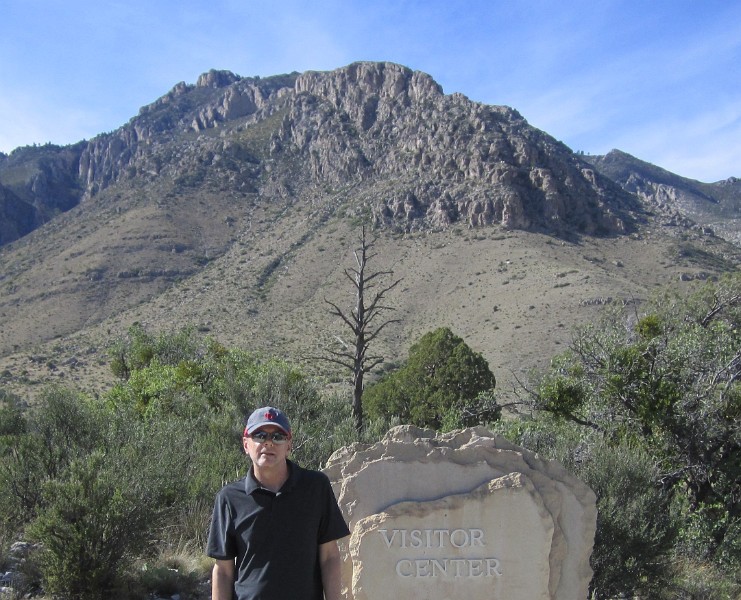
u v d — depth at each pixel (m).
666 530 9.70
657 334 16.62
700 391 13.86
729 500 13.00
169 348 32.44
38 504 9.83
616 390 14.08
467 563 6.92
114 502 8.05
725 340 14.82
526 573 6.91
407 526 6.94
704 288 19.80
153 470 9.61
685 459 13.53
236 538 4.65
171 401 20.25
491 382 32.44
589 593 9.12
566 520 7.24
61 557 7.79
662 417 13.47
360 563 6.89
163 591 8.31
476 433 7.57
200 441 13.41
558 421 15.02
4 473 9.99
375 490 7.12
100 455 8.69
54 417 11.68
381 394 33.50
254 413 4.78
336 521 4.83
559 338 71.44
